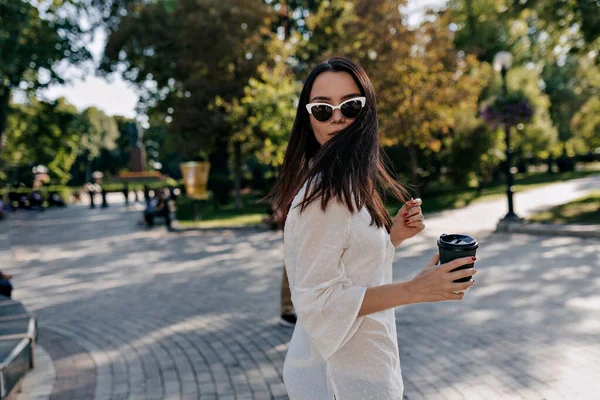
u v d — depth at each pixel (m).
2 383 3.81
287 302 6.01
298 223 1.39
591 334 5.10
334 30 22.61
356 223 1.38
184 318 6.57
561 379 4.11
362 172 1.41
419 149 25.64
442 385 4.14
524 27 28.80
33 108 35.09
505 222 12.90
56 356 5.30
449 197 25.02
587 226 11.49
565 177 37.78
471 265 1.31
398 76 18.61
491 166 28.23
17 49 14.30
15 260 12.45
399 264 9.36
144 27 26.47
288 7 28.95
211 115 25.34
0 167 42.22
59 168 59.00
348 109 1.50
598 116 32.91
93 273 10.32
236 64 25.72
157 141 76.50
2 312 5.45
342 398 1.39
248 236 14.98
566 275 7.60
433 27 19.47
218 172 30.91
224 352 5.19
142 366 4.91
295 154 1.68
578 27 16.84
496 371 4.35
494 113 13.18
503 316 5.86
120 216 26.77
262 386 4.31
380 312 1.46
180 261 11.19
